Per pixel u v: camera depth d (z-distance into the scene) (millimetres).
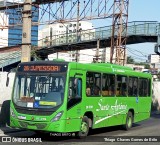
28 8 24688
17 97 13938
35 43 67688
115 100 17297
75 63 14109
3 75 23188
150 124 22375
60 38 53781
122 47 43875
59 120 13227
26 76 14031
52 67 13812
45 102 13398
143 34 44375
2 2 43000
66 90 13500
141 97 20250
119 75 17719
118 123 17734
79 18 37094
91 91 15195
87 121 14906
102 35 48906
